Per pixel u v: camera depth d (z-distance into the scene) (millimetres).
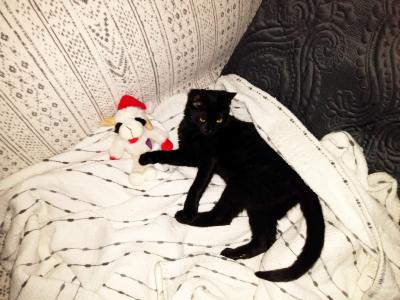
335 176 914
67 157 945
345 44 875
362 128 954
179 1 822
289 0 948
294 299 793
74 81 784
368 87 875
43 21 656
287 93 1042
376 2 813
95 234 873
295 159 978
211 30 952
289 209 1052
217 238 997
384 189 959
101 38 748
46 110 796
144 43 828
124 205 926
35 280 759
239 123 1189
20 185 878
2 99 711
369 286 839
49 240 867
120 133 914
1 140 791
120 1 728
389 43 814
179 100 1136
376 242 844
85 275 807
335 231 884
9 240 859
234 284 850
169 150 1075
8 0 608
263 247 987
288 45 985
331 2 879
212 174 1108
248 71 1106
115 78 854
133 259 836
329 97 954
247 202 1073
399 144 913
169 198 987
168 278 836
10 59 663
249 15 1028
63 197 917
